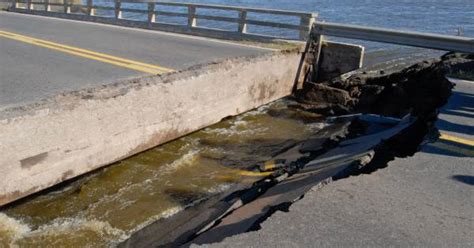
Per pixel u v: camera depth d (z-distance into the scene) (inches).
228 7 511.8
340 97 419.8
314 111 395.5
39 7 885.8
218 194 230.7
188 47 436.1
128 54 389.4
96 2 1375.5
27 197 223.5
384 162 216.8
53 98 237.3
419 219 147.6
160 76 293.1
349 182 177.8
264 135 331.3
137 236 194.7
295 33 950.4
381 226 143.1
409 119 329.4
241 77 358.9
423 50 790.5
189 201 226.5
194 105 314.7
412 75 419.2
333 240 135.3
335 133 327.9
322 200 161.3
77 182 243.9
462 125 252.5
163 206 222.1
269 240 136.0
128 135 269.3
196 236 175.9
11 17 717.3
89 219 209.8
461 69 384.8
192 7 543.5
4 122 204.7
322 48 465.7
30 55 380.8
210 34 526.6
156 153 286.7
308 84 445.7
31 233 197.6
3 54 383.6
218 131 331.9
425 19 1401.3
